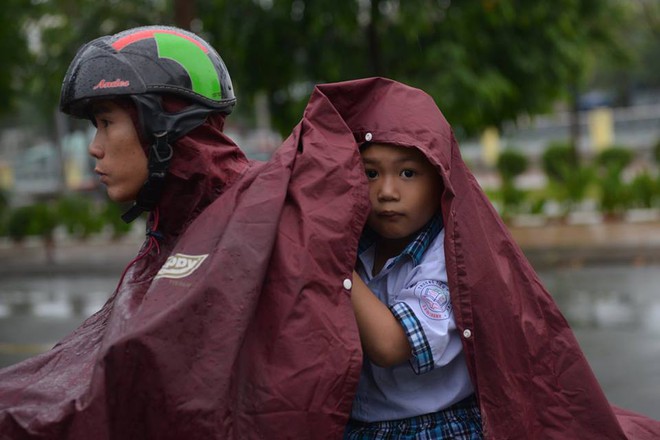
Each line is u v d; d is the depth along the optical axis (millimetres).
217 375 2592
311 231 2785
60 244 27094
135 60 2852
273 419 2646
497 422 2982
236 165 2984
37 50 26406
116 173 2916
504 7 19141
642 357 10047
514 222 25359
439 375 3137
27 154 63781
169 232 2994
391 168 3064
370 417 3195
